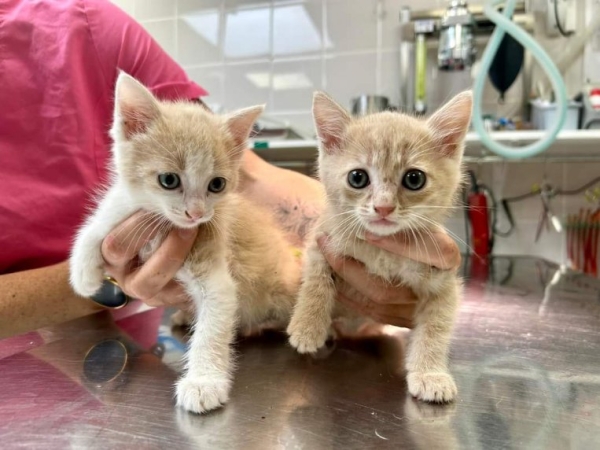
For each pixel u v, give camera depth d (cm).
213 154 22
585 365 22
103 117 35
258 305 26
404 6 52
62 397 18
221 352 20
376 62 54
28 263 32
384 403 18
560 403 18
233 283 23
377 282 23
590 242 50
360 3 54
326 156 25
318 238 24
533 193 52
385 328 27
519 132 42
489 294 38
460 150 24
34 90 33
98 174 34
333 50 55
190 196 21
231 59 59
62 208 32
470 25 46
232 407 17
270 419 17
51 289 29
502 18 42
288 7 56
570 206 51
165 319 28
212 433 16
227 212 24
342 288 24
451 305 22
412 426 16
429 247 22
